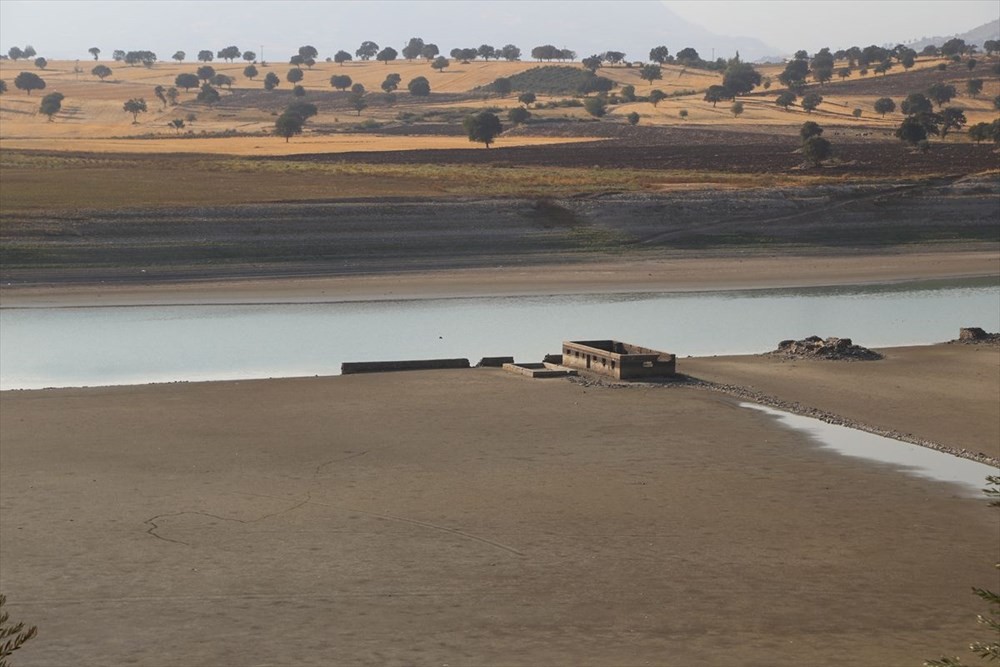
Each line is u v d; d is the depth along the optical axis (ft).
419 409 187.21
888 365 226.58
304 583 113.39
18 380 220.43
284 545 124.47
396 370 221.25
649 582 114.01
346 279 350.23
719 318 299.17
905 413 187.52
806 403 193.98
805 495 142.82
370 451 162.71
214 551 122.42
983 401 195.93
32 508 136.77
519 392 199.62
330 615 105.09
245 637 99.71
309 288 336.90
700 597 110.01
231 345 258.16
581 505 138.51
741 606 107.76
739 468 154.40
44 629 101.65
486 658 94.89
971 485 147.43
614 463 156.56
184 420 180.14
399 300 323.16
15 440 167.84
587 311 309.01
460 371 219.41
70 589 111.65
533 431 173.17
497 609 106.63
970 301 332.19
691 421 179.11
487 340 266.98
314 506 138.10
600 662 94.02
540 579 114.73
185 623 103.04
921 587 113.29
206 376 225.35
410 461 157.58
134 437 169.99
